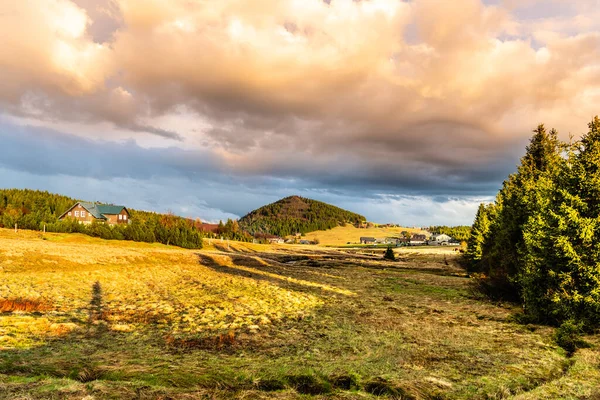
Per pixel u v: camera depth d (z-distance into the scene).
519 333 15.77
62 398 6.82
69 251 44.94
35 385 7.45
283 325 17.06
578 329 15.02
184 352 12.07
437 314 20.39
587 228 16.06
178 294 25.81
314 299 25.39
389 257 86.88
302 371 10.09
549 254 17.41
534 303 18.11
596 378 9.65
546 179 24.27
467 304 24.09
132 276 35.00
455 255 104.38
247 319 18.03
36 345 11.73
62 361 9.88
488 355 12.35
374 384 9.23
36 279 27.53
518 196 26.75
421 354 12.46
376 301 25.17
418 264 72.31
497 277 28.56
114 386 7.74
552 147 29.31
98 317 17.05
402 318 19.12
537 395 8.55
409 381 9.51
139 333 14.65
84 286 26.72
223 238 149.38
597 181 16.52
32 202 125.69
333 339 14.49
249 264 57.91
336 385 9.20
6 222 85.31
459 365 11.21
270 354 12.21
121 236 89.06
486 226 48.59
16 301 17.55
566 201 17.45
